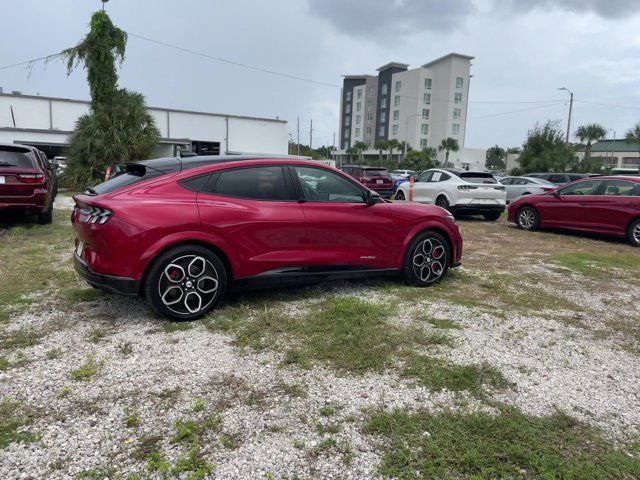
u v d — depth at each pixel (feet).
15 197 26.78
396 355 11.70
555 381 10.74
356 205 16.22
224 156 15.40
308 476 7.47
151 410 9.08
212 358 11.30
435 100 279.49
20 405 9.10
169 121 107.24
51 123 98.17
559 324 14.43
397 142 274.57
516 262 23.61
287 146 123.54
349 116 353.31
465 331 13.48
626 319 15.16
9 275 17.97
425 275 18.10
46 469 7.39
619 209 30.66
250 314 14.25
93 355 11.28
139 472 7.40
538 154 119.75
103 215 12.80
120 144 61.62
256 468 7.59
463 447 8.21
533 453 8.09
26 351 11.43
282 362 11.18
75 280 17.47
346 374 10.72
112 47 64.08
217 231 13.70
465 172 42.37
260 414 9.06
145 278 13.16
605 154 232.32
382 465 7.73
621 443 8.52
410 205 17.85
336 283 18.04
